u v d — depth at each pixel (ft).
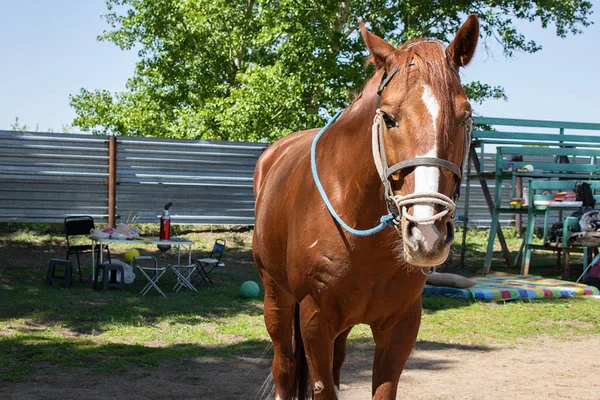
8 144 39.96
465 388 16.37
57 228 44.80
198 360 18.52
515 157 39.01
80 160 41.68
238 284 32.19
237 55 62.69
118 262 30.45
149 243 28.37
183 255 39.58
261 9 56.90
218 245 31.19
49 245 39.78
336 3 54.70
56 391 15.08
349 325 10.27
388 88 8.27
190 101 64.08
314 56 53.78
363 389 16.25
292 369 12.75
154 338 20.98
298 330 12.76
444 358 19.72
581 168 38.09
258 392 15.49
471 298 29.84
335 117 11.13
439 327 24.07
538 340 22.65
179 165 44.14
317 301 10.02
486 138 37.37
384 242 9.10
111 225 42.27
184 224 46.01
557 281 33.65
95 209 42.32
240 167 45.91
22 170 40.34
